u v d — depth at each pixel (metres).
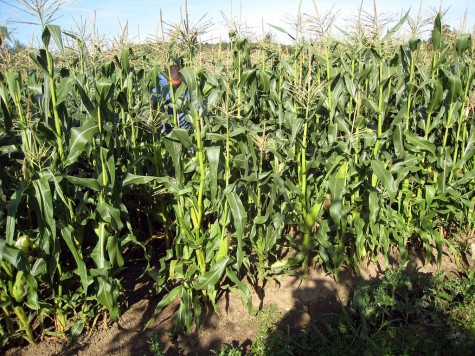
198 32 3.88
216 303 4.20
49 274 3.33
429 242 4.76
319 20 4.18
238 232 3.51
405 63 4.62
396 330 3.46
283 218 3.97
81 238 3.59
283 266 4.35
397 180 4.27
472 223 5.02
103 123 3.43
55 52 5.24
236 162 3.72
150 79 4.94
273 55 5.52
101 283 3.45
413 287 3.98
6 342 3.38
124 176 3.64
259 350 3.37
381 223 4.41
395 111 4.63
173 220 4.87
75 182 3.15
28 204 3.33
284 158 4.36
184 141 3.40
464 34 4.30
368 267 4.79
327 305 4.13
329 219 4.48
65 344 3.62
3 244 2.84
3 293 3.26
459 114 4.63
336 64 5.49
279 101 4.55
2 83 3.24
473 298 3.74
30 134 3.36
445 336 3.37
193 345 3.65
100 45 5.23
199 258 3.83
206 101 4.08
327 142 4.61
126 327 3.87
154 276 3.87
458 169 4.66
